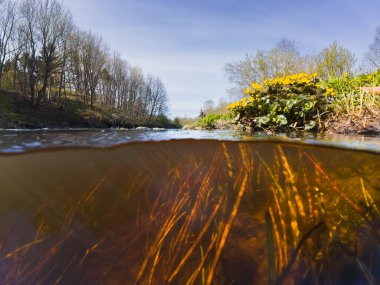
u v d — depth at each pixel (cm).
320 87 502
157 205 192
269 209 161
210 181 210
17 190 213
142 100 5059
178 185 214
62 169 228
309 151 220
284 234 137
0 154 199
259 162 225
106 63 4078
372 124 338
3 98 2242
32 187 219
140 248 149
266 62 2020
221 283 121
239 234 145
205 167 239
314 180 184
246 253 133
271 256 125
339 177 187
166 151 260
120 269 137
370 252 124
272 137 282
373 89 443
